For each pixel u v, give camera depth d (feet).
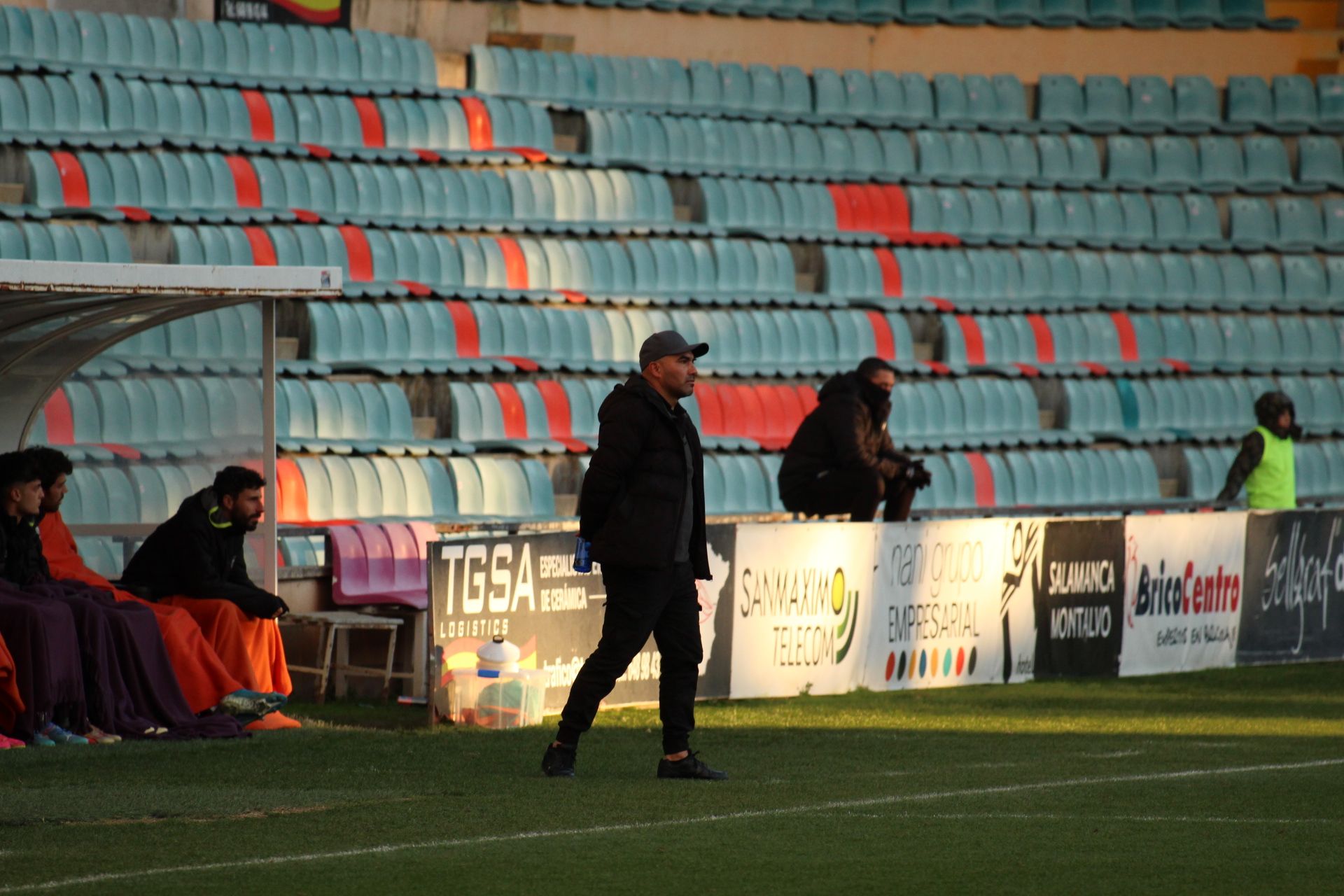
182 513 101.91
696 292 204.44
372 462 161.89
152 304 102.01
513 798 72.79
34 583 94.38
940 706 116.57
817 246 216.54
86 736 90.33
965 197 230.68
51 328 103.91
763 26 235.20
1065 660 135.33
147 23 184.03
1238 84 251.60
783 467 139.74
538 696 101.96
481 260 189.88
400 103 197.06
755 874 56.95
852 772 84.53
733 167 221.05
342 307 174.70
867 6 241.96
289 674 113.91
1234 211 243.81
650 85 222.28
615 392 79.41
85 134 172.86
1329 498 223.30
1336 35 257.55
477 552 101.55
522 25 219.20
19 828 64.13
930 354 216.13
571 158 206.28
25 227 159.84
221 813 67.56
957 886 55.67
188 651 96.17
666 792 75.31
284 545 145.48
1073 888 55.72
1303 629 151.94
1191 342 230.89
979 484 199.72
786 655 118.21
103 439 113.29
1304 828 68.59
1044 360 220.84
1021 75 249.34
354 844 61.46
